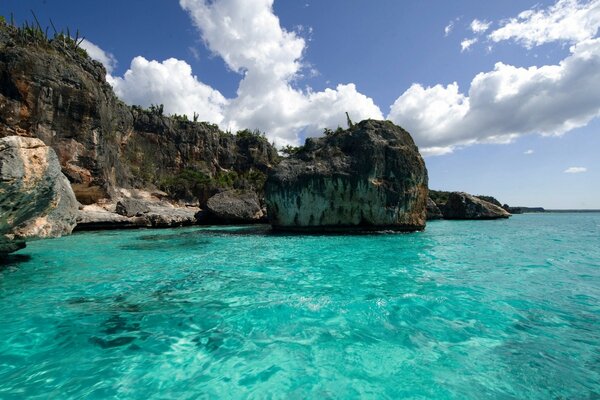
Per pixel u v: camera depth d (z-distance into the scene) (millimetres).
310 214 20906
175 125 50844
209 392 3455
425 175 22016
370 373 3787
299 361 4074
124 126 41562
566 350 4301
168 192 39812
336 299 6434
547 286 7402
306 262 10586
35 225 8148
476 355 4180
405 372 3799
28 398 3318
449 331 4922
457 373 3768
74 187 26891
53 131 25609
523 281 7906
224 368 3926
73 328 5062
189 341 4633
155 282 7867
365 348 4391
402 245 14992
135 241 16578
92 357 4184
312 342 4582
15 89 23984
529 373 3748
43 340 4645
